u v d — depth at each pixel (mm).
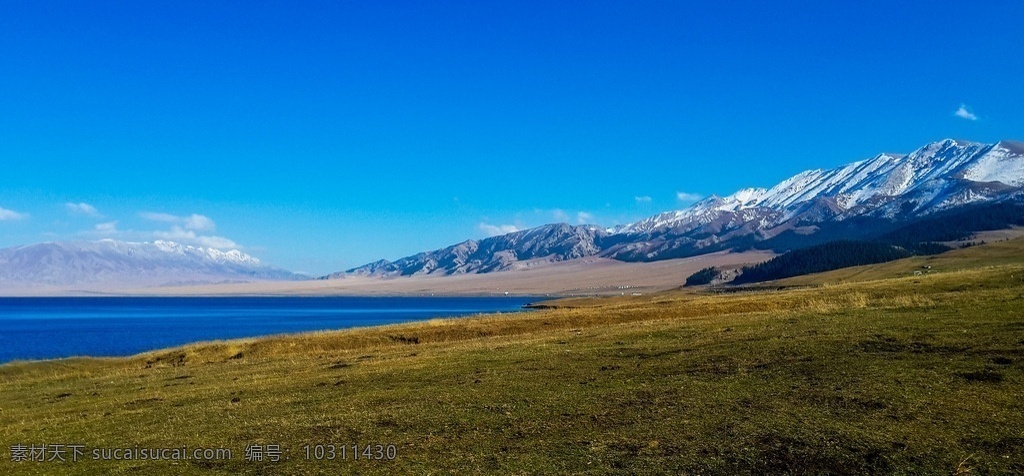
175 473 16188
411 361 31344
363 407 21734
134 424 22016
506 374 25562
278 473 15672
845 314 35438
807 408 17719
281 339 48094
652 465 14539
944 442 14680
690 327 35438
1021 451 13938
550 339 35844
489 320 52469
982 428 15289
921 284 53281
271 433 19078
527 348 32375
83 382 36031
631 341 31844
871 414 16828
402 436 17844
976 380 19000
